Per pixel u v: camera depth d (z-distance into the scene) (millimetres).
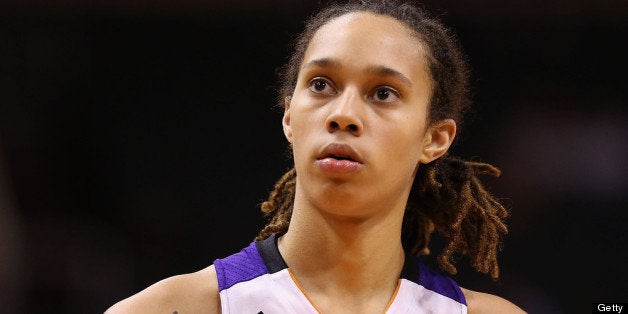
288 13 13477
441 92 6805
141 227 13312
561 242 13125
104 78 13547
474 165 7531
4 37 13312
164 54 13633
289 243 6535
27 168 13250
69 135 13422
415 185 7172
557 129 13438
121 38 13586
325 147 6023
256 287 6340
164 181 13484
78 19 13461
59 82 13453
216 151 13570
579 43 13523
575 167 13352
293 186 7348
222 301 6250
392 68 6238
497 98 13516
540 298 12891
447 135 6926
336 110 6043
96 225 13266
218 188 13508
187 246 13328
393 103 6254
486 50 13531
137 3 13523
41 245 13031
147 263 13211
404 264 6828
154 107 13594
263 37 13602
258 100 13594
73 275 13000
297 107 6305
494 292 12820
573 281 12969
